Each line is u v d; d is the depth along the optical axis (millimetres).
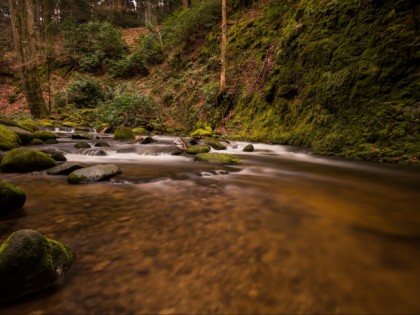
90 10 29547
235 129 12578
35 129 10242
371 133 7148
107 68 23312
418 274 1994
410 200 3953
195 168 5828
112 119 15539
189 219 2918
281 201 3713
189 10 20750
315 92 8977
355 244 2453
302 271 1989
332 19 9102
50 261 1804
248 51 14852
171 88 18156
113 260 2074
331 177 5539
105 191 3887
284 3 14422
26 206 3195
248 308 1590
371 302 1675
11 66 23719
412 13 6941
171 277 1877
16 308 1563
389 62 7117
